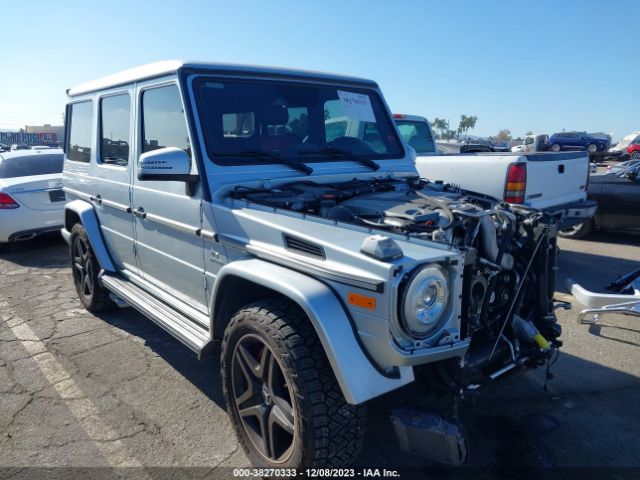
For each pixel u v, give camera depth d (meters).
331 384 2.47
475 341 2.96
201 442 3.22
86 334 4.88
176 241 3.63
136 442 3.22
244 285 3.00
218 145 3.41
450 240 2.67
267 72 3.80
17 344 4.66
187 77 3.46
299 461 2.52
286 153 3.77
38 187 8.05
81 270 5.42
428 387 2.65
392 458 3.03
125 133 4.26
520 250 3.14
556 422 3.40
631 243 8.73
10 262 7.75
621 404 3.61
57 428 3.37
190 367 4.20
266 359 2.72
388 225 2.78
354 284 2.31
